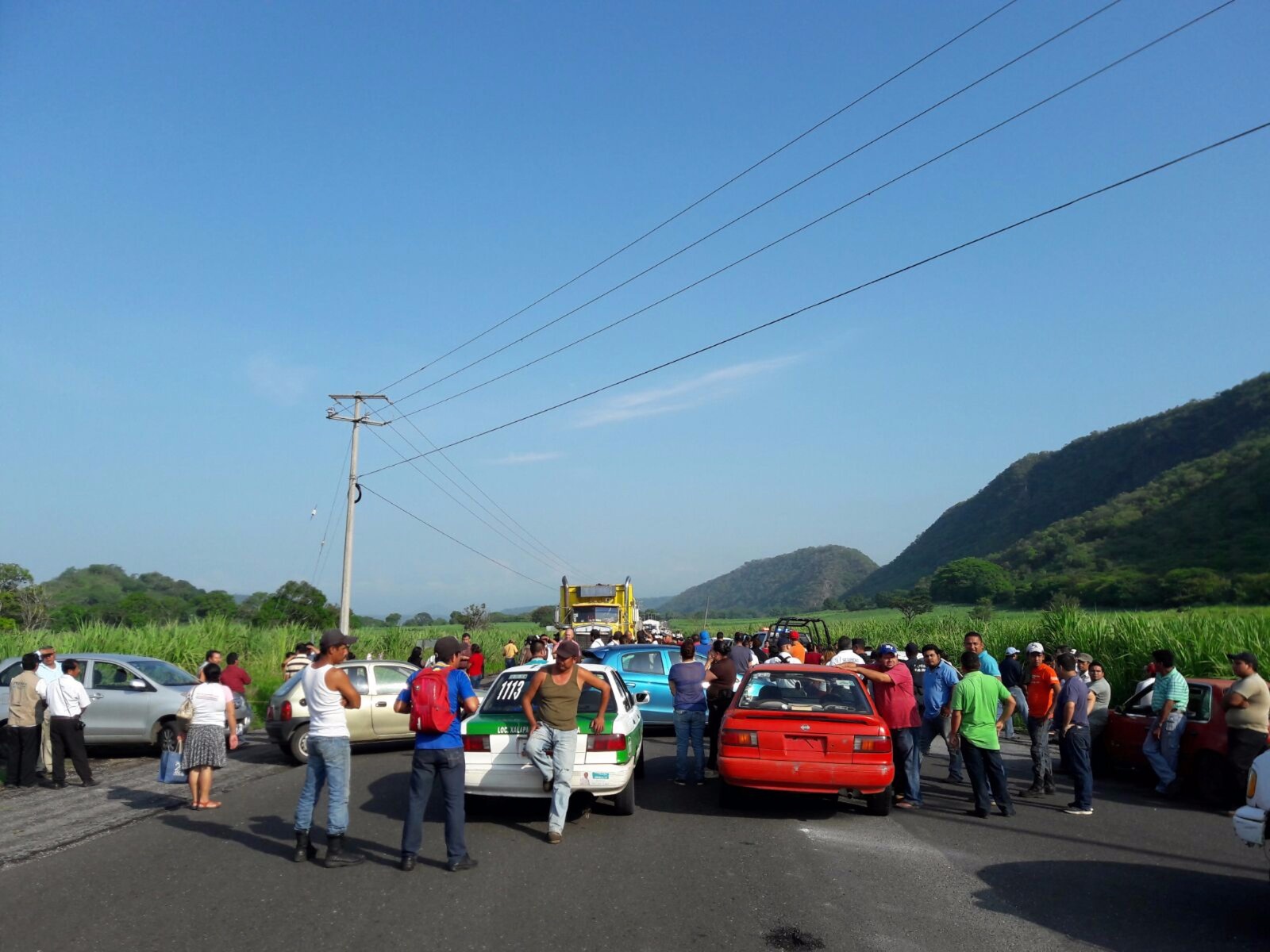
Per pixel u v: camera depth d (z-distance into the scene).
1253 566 71.88
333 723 7.91
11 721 12.09
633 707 11.20
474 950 5.80
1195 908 7.05
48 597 44.25
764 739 9.90
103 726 14.39
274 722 14.57
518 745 9.23
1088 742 10.95
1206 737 11.65
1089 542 99.44
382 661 15.27
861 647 16.92
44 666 12.52
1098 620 22.33
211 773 10.79
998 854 8.66
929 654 12.71
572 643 8.87
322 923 6.28
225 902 6.77
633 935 6.10
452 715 7.78
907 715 11.05
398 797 11.15
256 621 48.38
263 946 5.85
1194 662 19.06
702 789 11.98
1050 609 26.84
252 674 28.08
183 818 9.92
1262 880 7.93
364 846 8.57
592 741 9.50
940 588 110.50
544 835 9.05
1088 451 157.62
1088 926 6.55
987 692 10.63
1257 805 6.89
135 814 10.16
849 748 9.80
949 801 11.52
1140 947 6.13
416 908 6.62
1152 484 109.00
